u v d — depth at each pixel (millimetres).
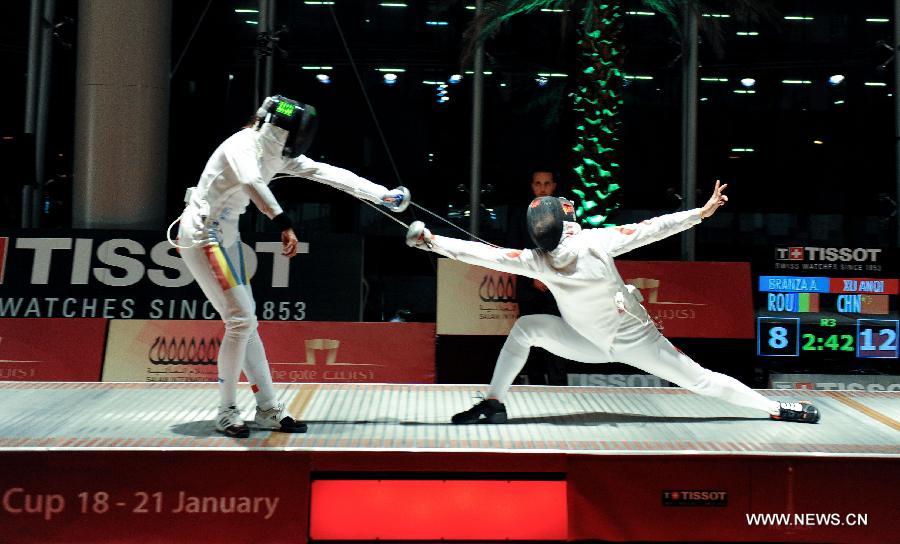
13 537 5262
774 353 9648
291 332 9328
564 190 12117
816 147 13820
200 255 5719
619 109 10852
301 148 5973
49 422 6059
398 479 5445
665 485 5465
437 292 9469
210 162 5871
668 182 13781
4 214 12062
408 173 13656
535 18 12820
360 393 7473
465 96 13297
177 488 5344
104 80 10742
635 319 6035
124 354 9133
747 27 13562
